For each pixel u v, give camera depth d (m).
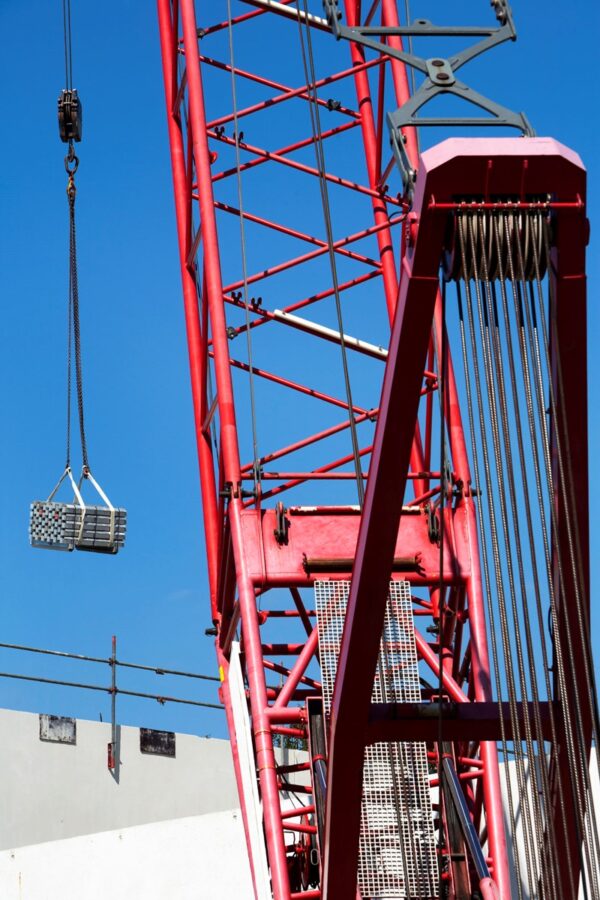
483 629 82.00
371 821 76.50
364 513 55.00
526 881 87.94
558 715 60.50
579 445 51.81
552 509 52.47
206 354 93.38
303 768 80.44
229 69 100.75
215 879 92.25
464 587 83.94
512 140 47.00
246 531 83.56
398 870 75.56
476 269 47.91
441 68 50.34
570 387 49.97
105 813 111.75
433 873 75.69
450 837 76.19
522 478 48.22
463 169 46.62
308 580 82.38
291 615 86.19
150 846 93.81
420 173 47.44
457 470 85.88
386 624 80.50
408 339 49.66
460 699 81.00
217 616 90.44
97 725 113.94
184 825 93.94
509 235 47.38
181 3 96.25
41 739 110.69
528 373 48.41
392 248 99.25
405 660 80.00
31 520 105.56
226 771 120.12
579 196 47.31
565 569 54.47
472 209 47.16
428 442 87.25
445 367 50.66
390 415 51.38
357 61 104.81
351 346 94.81
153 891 92.75
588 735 61.00
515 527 48.53
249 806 79.44
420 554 83.75
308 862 84.12
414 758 77.62
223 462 86.62
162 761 116.62
